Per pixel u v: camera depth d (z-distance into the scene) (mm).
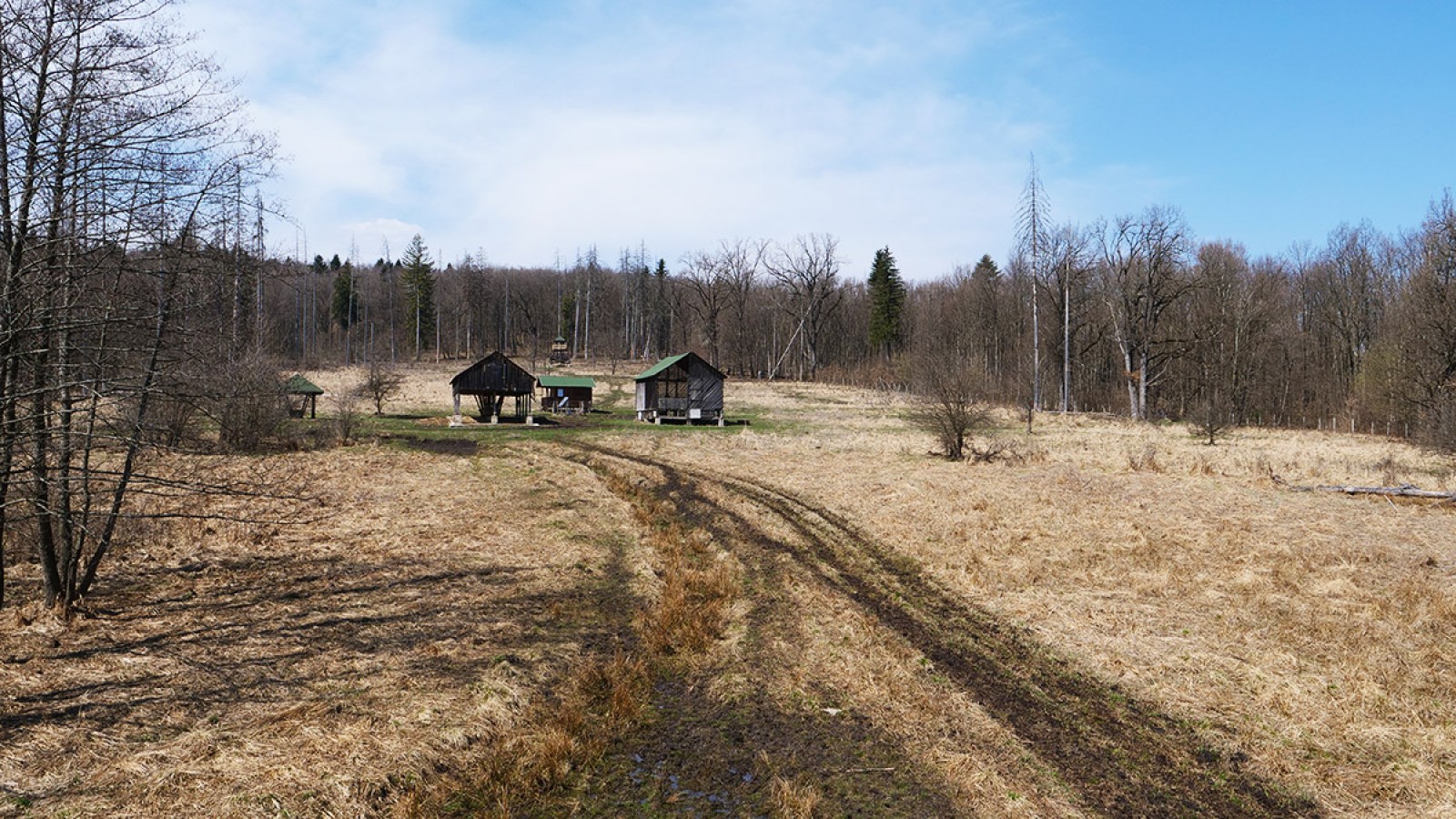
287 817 5992
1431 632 9945
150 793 6137
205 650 9227
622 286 118438
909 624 11062
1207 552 14000
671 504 20172
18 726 7090
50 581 10102
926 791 6891
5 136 8102
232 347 13031
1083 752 7449
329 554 13969
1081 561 13664
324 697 8141
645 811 6652
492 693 8445
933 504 18562
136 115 8719
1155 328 57000
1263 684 8547
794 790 6887
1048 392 62312
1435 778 6656
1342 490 20094
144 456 10688
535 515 18109
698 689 9211
